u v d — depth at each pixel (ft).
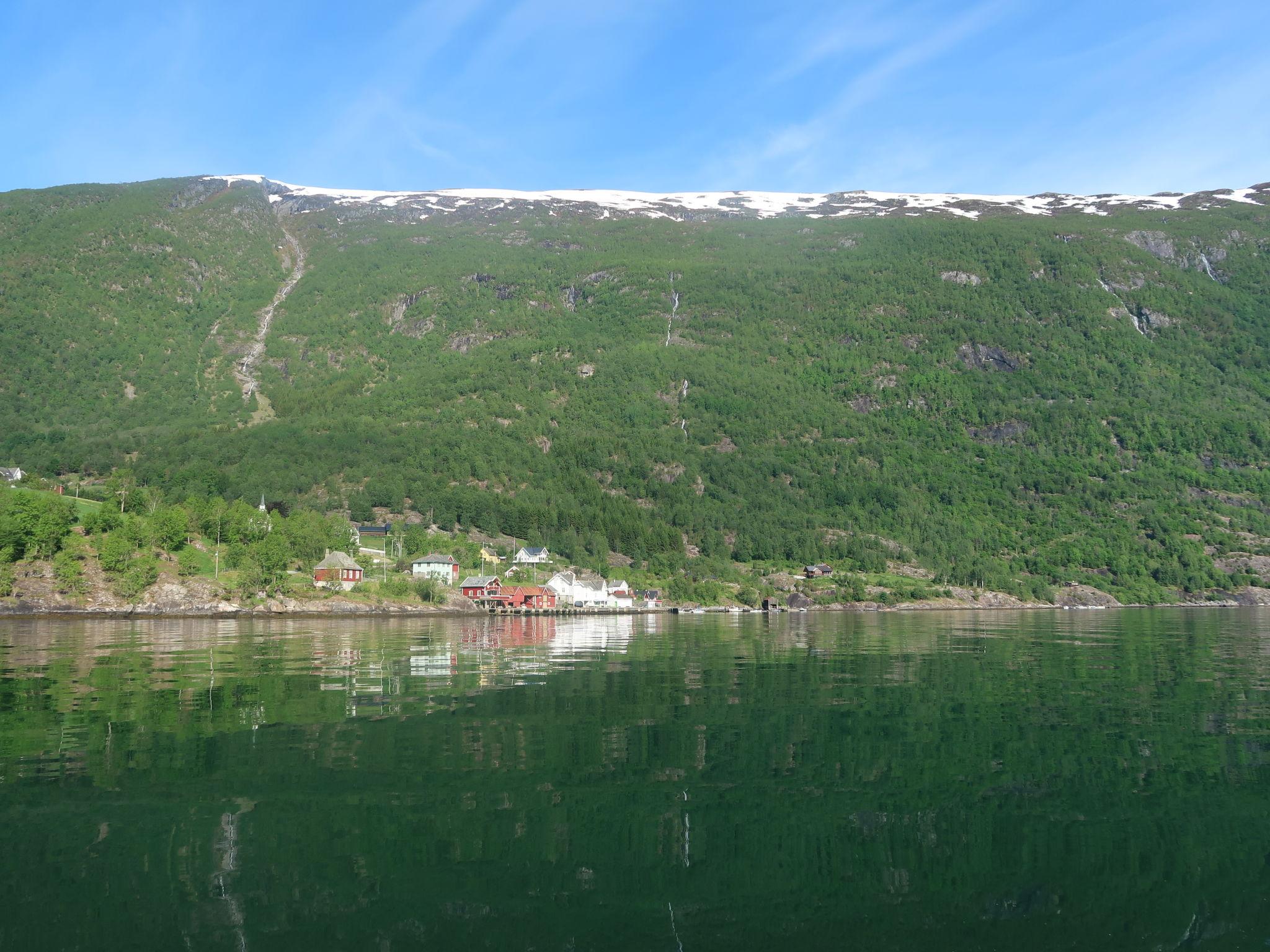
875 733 131.13
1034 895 76.59
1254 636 328.90
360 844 83.92
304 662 210.79
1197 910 73.92
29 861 78.43
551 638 309.83
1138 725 139.13
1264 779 108.47
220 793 97.40
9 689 162.30
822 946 67.05
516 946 65.92
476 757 113.70
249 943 65.51
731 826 91.04
